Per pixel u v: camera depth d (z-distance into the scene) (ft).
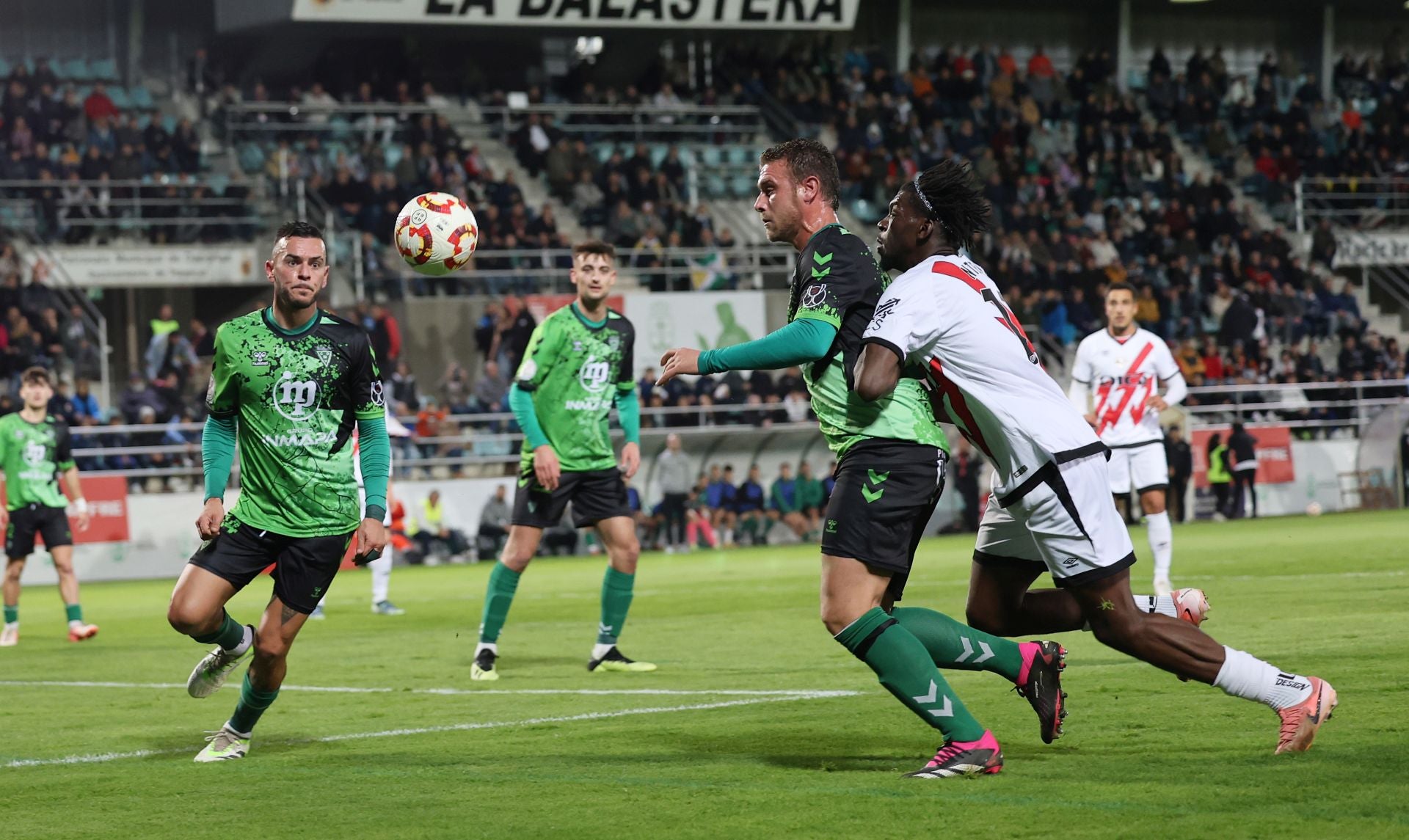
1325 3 266.98
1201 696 43.75
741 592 102.58
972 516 173.06
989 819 28.45
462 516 163.32
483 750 40.04
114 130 189.88
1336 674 46.55
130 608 111.96
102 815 32.60
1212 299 217.36
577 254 60.59
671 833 28.43
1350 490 188.14
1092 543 32.99
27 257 176.55
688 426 179.11
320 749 41.42
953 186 33.96
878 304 33.40
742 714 45.27
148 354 178.40
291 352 39.01
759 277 197.26
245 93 219.20
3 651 79.10
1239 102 253.24
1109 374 80.89
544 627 82.69
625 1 208.23
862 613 33.68
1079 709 42.50
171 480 158.51
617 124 221.87
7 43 211.00
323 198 190.70
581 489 60.29
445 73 228.22
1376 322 232.53
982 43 260.01
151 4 215.72
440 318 184.96
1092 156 236.63
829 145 228.02
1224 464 178.19
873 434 34.04
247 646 40.98
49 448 84.74
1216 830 26.58
